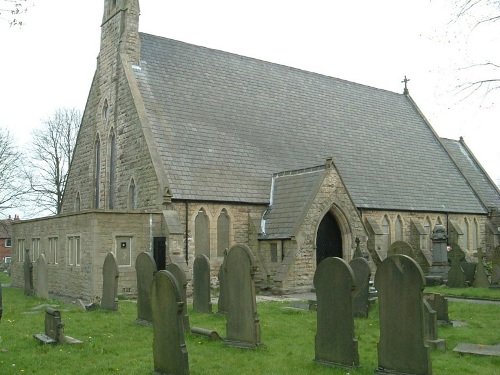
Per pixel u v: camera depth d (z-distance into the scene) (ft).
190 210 83.87
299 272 82.79
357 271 56.34
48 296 81.76
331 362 35.83
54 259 87.66
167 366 33.88
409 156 131.23
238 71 114.11
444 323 50.65
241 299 41.91
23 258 102.53
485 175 157.99
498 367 35.42
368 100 139.44
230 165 93.40
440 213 122.01
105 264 62.64
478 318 56.59
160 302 34.76
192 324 51.67
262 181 95.35
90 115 109.19
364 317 55.21
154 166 83.05
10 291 92.84
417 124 146.51
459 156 158.51
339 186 89.45
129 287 75.97
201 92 102.47
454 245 92.07
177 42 108.68
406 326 32.58
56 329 41.96
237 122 102.58
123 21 98.68
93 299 73.05
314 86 127.95
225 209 88.17
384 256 105.09
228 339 42.70
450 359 37.40
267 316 57.16
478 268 90.48
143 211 78.18
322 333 36.55
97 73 107.04
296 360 37.04
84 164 110.63
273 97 115.03
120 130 94.63
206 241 86.02
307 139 111.34
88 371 34.47
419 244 113.60
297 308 63.87
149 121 89.25
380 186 113.39
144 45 102.17
